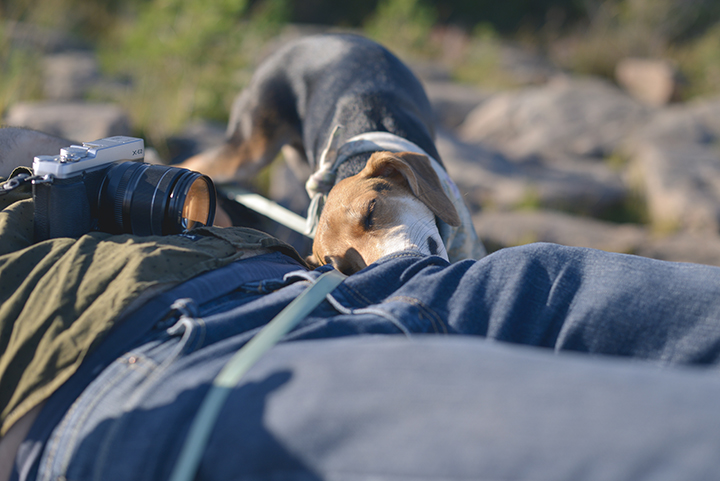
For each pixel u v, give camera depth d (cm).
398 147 250
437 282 129
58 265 124
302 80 331
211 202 172
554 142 652
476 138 691
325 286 127
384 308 121
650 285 120
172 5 545
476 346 91
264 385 94
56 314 114
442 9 1606
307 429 85
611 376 80
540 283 127
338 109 294
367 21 1357
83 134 429
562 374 82
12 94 495
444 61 1030
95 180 153
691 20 1120
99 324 111
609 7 1209
